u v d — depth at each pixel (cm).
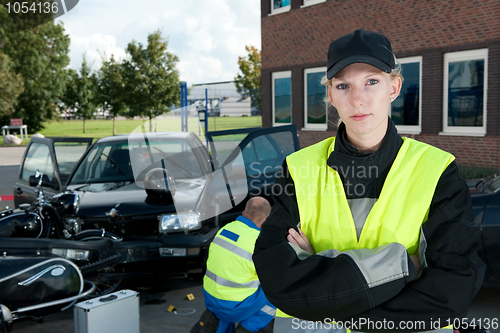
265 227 120
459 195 107
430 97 1070
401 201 111
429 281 100
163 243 390
